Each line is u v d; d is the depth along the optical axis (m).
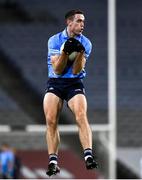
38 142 47.78
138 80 53.25
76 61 21.27
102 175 46.56
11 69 53.38
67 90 22.00
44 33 55.44
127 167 47.34
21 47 54.59
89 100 52.00
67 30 21.89
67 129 47.59
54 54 21.80
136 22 56.62
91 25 55.66
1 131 47.81
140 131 50.84
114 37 49.06
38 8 56.62
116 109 51.59
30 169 46.34
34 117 50.84
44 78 52.84
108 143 47.28
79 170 46.56
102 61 53.88
